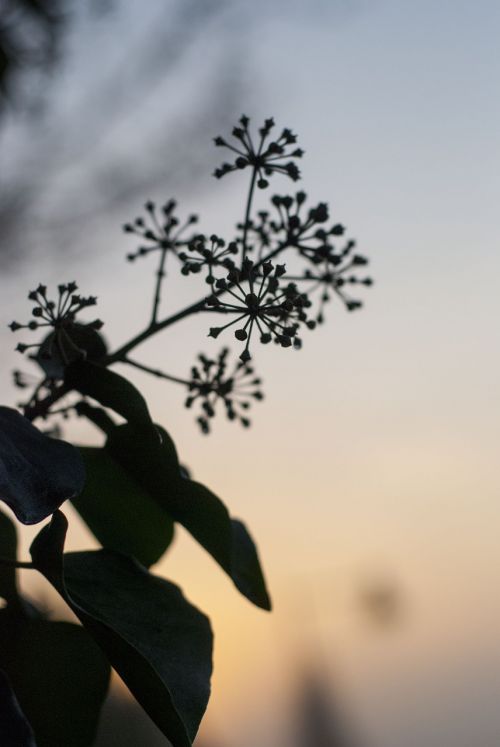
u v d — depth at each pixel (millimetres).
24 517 376
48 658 434
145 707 386
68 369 434
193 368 460
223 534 449
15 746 353
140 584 427
